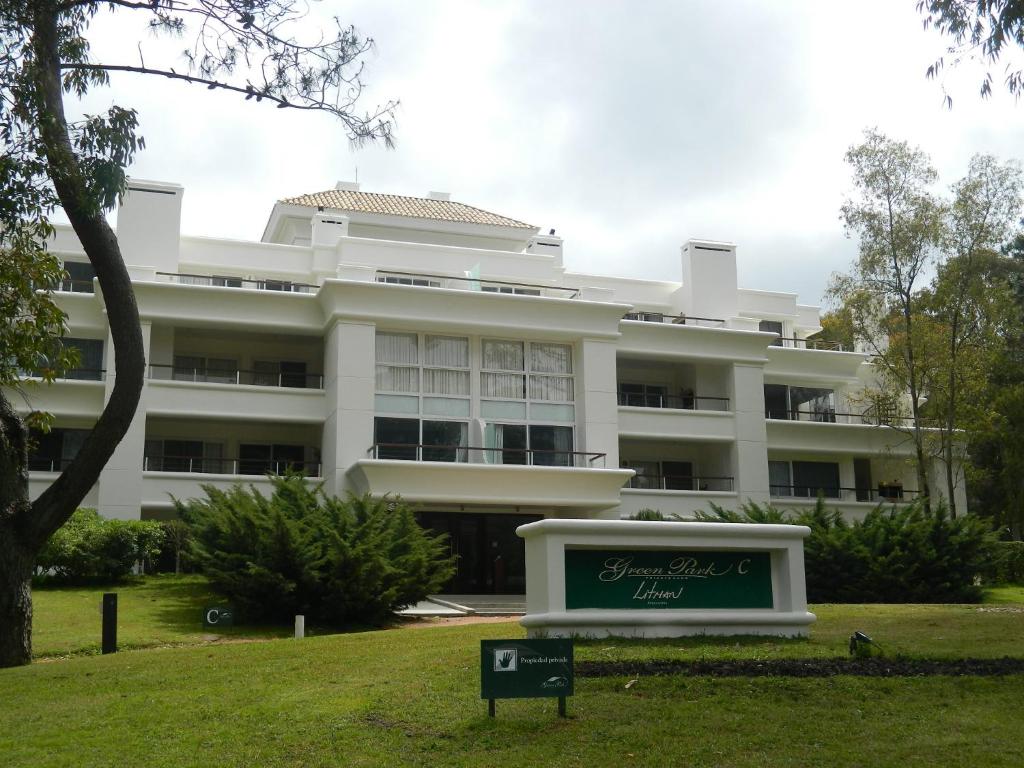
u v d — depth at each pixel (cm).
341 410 3125
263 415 3250
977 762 846
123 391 1570
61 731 977
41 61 1498
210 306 3212
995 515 4381
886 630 1535
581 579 1349
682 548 1390
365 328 3191
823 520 2669
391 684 1115
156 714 1027
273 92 1512
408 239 4025
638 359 3769
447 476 3081
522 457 3297
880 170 3462
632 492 3522
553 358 3422
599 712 978
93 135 1479
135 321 1585
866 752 870
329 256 3588
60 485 1566
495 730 927
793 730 928
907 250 3441
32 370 1652
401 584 2214
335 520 2305
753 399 3769
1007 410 3825
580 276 4066
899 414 3962
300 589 2138
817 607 1994
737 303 4119
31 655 1556
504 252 3731
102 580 2631
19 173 1435
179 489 3159
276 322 3262
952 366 3450
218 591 2283
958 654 1254
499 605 2806
